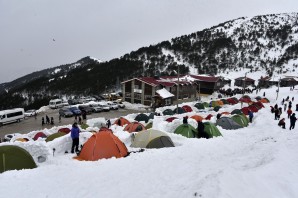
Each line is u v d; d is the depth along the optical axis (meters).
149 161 11.91
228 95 74.88
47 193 9.05
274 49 159.75
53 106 61.06
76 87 120.31
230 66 141.50
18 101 121.31
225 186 6.89
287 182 7.26
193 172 9.54
